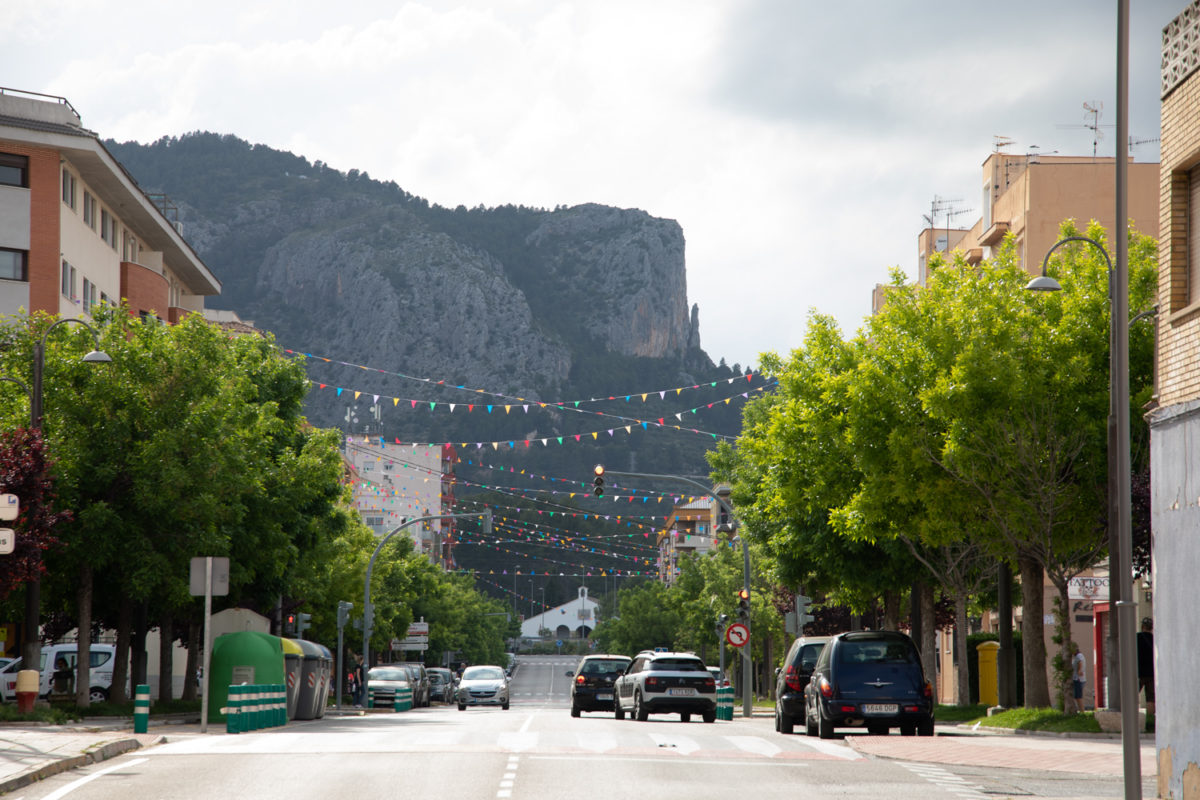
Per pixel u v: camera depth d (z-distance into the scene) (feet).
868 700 89.35
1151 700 93.56
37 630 104.78
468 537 640.99
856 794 51.13
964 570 135.85
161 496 123.44
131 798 48.01
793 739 89.04
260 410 146.51
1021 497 105.81
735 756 70.03
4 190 172.45
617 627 492.54
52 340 128.88
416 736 88.28
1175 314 55.62
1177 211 56.80
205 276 252.83
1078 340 104.47
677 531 583.99
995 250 215.92
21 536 98.48
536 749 72.79
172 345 130.00
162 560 124.47
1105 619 116.16
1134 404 102.27
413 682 215.51
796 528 144.46
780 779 57.00
